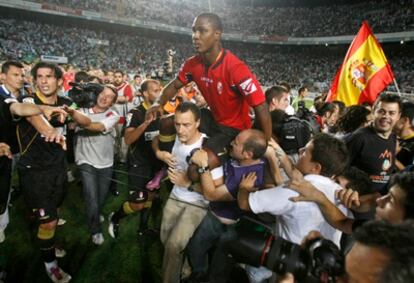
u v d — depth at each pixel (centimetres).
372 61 386
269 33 3625
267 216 171
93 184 269
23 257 251
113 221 273
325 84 2783
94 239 271
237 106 209
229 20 3803
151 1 3338
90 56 2755
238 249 111
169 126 220
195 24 189
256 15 3894
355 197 154
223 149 186
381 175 246
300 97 736
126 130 289
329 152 150
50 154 233
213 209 176
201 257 183
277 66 3488
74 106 273
